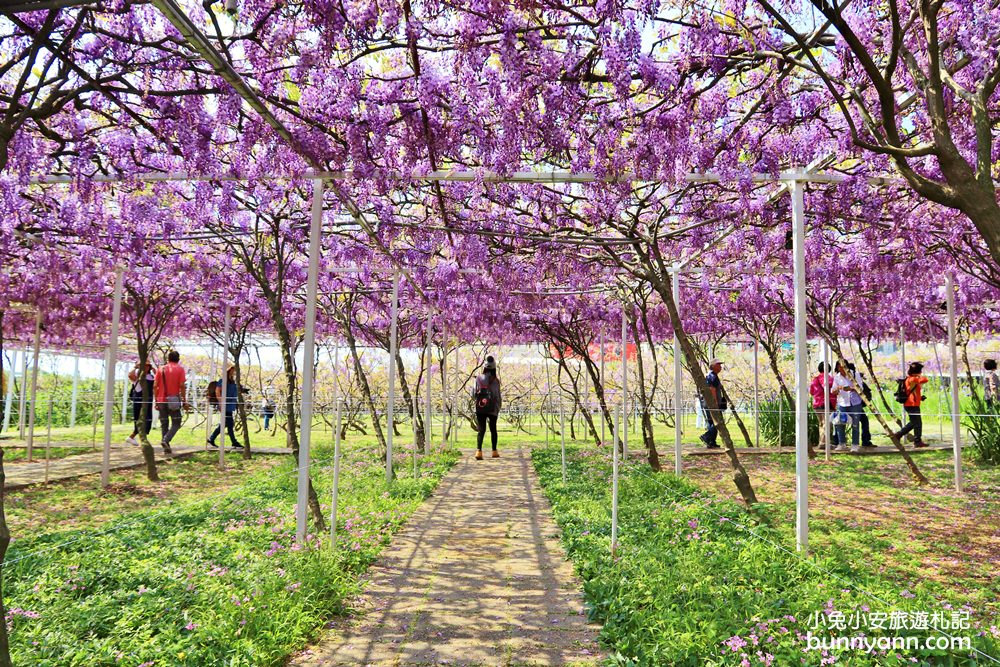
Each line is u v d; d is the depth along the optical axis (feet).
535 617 13.94
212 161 17.03
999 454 36.99
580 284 34.73
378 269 30.99
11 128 10.02
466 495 29.48
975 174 12.10
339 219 27.73
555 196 23.31
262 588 13.91
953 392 28.66
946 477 31.78
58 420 71.56
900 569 16.08
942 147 11.89
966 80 15.53
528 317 47.01
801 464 18.52
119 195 24.67
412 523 23.40
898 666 10.26
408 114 15.75
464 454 47.98
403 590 15.81
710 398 24.58
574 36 13.75
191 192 23.94
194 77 15.19
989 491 27.61
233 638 11.70
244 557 16.80
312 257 18.57
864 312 44.04
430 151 16.38
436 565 17.95
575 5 13.12
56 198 25.84
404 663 11.71
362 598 15.20
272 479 30.89
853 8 14.78
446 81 14.94
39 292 39.37
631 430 64.34
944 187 12.18
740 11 13.38
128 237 27.81
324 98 15.40
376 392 61.46
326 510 23.65
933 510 23.82
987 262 27.40
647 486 28.09
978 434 38.29
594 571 16.30
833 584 13.98
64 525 22.58
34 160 17.31
